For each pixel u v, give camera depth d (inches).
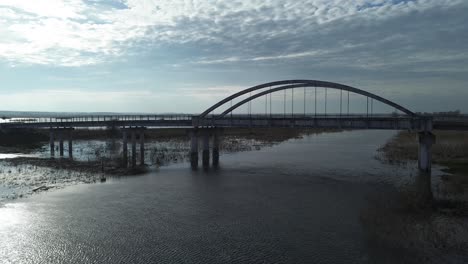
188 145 2888.8
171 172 1720.0
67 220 970.1
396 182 1421.0
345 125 1862.7
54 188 1338.6
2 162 1936.5
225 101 2201.0
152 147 2733.8
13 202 1139.3
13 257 745.0
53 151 2444.6
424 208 1008.2
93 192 1285.7
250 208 1088.2
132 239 837.2
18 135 2989.7
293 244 799.7
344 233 860.6
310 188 1360.7
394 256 724.0
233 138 3796.8
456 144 2466.8
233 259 727.7
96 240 831.7
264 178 1568.7
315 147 2952.8
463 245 761.0
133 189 1339.8
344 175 1615.4
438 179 1439.5
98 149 2637.8
